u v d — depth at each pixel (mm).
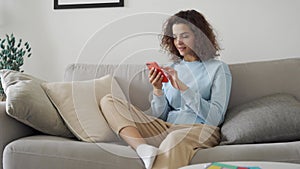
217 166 1272
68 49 2686
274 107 1819
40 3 2713
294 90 2107
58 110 1888
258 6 2467
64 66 2691
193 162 1586
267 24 2461
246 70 2184
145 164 1561
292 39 2438
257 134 1717
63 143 1631
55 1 2688
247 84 2154
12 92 1730
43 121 1762
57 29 2695
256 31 2471
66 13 2682
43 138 1702
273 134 1718
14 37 2641
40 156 1604
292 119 1719
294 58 2207
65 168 1582
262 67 2182
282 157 1533
